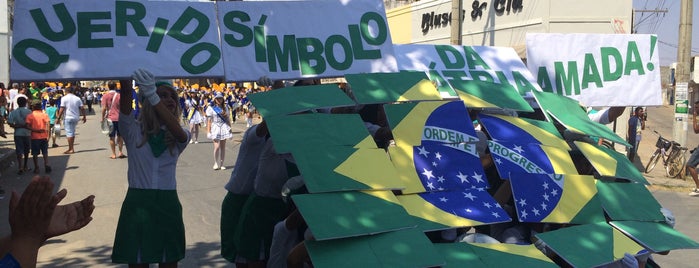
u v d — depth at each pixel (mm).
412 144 3254
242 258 4254
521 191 3232
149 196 3658
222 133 12148
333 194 2834
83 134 20922
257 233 4086
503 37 18625
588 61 4902
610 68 4941
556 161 3473
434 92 3590
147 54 3791
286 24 4160
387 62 4328
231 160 13797
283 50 4121
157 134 3668
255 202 4094
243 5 4078
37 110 11914
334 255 2635
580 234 3111
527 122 3732
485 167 3570
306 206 2725
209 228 7320
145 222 3635
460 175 3219
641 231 3234
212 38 3973
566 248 2971
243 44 4039
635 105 4957
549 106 3908
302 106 3328
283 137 3053
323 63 4203
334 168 2945
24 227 1751
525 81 4801
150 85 3516
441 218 2951
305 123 3156
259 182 4066
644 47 4984
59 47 3637
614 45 4949
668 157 14172
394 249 2686
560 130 4059
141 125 3660
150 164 3666
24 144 11750
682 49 14125
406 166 3145
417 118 3377
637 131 16438
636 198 3492
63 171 11977
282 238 3385
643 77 4969
